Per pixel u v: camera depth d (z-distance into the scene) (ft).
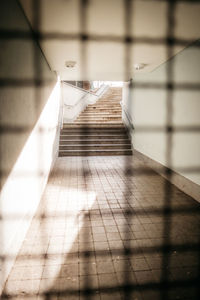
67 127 35.78
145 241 10.98
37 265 9.25
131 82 32.07
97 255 9.91
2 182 8.04
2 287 7.97
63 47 15.90
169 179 20.29
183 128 17.35
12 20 9.06
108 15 11.32
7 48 8.53
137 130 29.94
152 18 11.66
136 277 8.61
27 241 11.00
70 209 14.62
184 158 17.35
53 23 12.10
